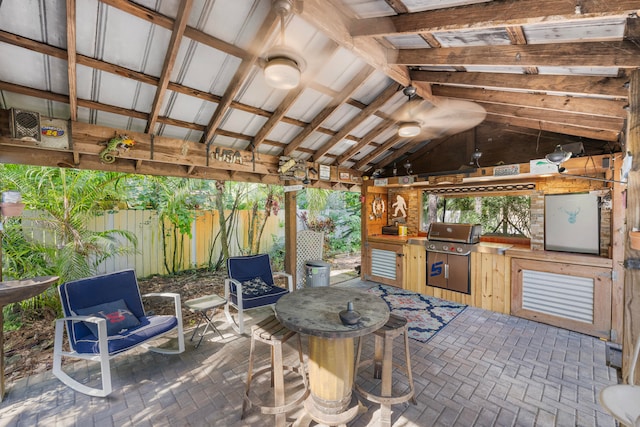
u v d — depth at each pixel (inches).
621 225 131.0
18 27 78.6
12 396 94.0
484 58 89.6
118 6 77.2
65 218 147.6
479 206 214.5
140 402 91.3
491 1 67.2
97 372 107.7
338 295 101.3
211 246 256.8
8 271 141.5
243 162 156.6
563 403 90.3
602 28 67.4
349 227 376.5
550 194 157.1
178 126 131.6
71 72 88.3
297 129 163.2
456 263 184.7
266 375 106.0
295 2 77.1
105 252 163.0
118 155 117.3
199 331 142.8
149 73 101.9
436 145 216.5
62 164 117.3
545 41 78.9
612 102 101.3
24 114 95.3
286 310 86.4
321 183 217.5
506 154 185.2
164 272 234.4
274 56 82.7
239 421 83.3
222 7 86.1
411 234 242.4
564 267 145.3
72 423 82.0
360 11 86.2
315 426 81.0
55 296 145.6
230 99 116.7
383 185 223.0
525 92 119.3
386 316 81.9
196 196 248.5
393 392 95.3
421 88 135.8
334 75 127.2
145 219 222.7
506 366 111.3
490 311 169.8
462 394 94.6
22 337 133.5
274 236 302.7
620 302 131.1
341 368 78.7
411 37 95.4
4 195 92.1
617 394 48.8
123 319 108.7
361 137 191.9
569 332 141.9
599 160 136.9
